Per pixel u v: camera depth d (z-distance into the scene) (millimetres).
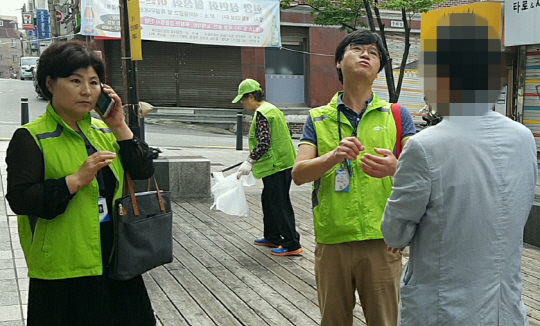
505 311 1785
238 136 12539
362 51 2684
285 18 17531
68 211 2238
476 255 1772
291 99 18328
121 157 2434
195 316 3814
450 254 1785
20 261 4500
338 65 2799
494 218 1772
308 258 5156
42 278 2229
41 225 2230
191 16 15438
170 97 17797
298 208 7254
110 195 2402
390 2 9727
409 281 1895
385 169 2359
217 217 6629
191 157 7992
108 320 2389
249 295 4219
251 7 16062
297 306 4020
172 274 4648
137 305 2480
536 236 5719
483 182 1768
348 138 2434
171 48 17578
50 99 2309
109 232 2379
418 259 1864
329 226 2686
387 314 2707
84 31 13453
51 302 2256
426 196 1782
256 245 5539
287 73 18203
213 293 4242
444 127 1819
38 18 34094
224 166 9859
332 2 11695
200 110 17656
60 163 2230
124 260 2311
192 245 5496
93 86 2273
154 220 2432
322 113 2795
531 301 4234
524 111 11734
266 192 5254
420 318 1830
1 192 6645
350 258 2682
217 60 17688
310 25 17766
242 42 16094
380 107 2744
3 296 3797
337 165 2699
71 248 2234
